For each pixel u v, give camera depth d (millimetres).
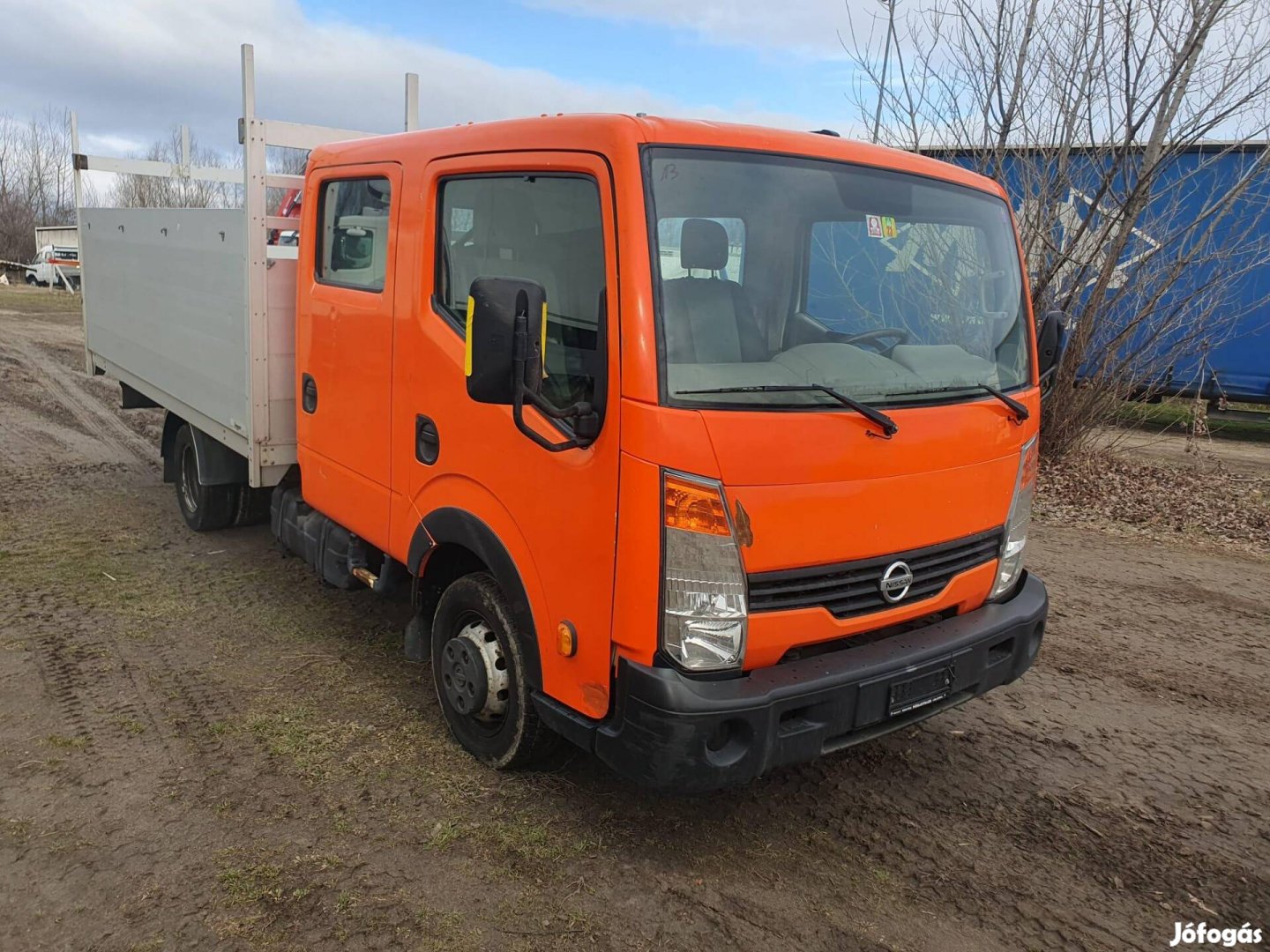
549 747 3572
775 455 2830
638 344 2742
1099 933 3012
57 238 38969
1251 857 3441
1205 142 9758
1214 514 8242
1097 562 6957
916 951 2896
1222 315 11516
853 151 3363
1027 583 3846
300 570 6074
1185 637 5523
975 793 3791
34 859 3141
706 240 2902
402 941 2830
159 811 3428
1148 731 4367
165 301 6320
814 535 2934
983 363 3578
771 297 3049
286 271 4965
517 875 3156
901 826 3547
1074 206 9336
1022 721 4426
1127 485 9148
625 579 2824
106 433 10367
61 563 6035
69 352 17328
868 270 3307
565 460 2998
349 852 3236
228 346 5277
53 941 2781
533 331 2783
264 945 2793
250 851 3221
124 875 3072
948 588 3377
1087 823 3611
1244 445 12250
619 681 2908
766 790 3754
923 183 3539
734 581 2805
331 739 3975
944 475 3260
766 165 3090
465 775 3725
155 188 23078
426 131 3729
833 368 3070
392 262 3854
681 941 2887
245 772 3703
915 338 3418
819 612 2998
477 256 3422
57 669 4539
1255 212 10516
